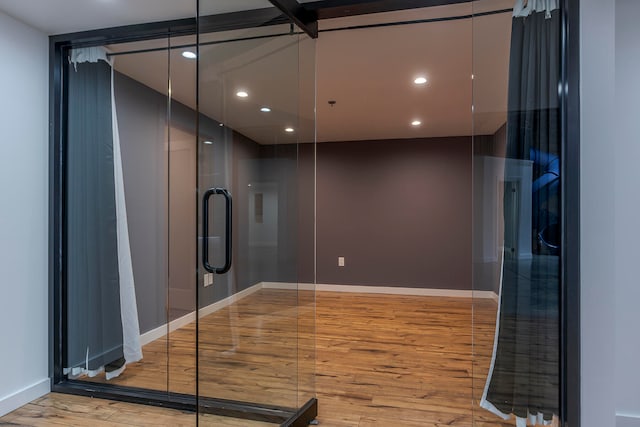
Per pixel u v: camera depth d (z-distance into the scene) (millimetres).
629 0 1896
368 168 5531
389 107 3855
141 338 2855
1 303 2078
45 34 2322
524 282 1756
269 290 2484
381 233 5480
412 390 2359
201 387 1817
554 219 1687
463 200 5227
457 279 5230
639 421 1872
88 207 2490
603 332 1607
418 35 2336
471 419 2014
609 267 1607
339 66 2820
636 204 1892
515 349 1775
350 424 1978
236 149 2217
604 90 1607
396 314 4195
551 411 1703
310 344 2412
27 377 2213
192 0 1941
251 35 1972
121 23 2193
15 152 2154
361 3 1891
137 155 2898
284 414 1955
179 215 3252
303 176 4215
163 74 2801
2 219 2084
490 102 1801
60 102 2393
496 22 1779
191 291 3275
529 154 1734
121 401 2250
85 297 2475
